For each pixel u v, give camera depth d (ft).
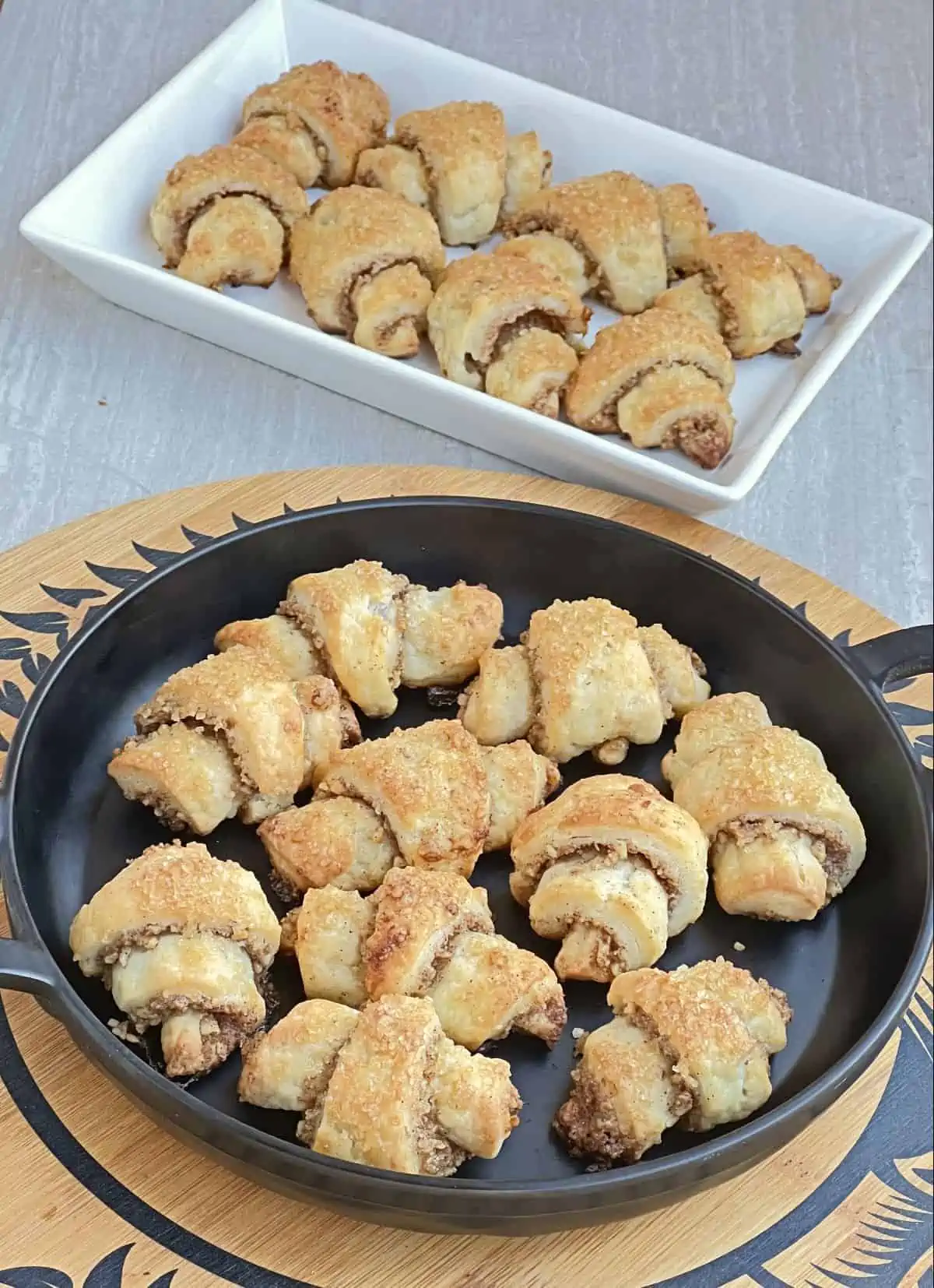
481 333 2.33
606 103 2.85
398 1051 1.66
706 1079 1.72
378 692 2.00
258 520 2.20
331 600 2.00
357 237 2.38
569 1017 1.84
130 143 2.51
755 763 1.93
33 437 2.32
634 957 1.84
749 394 2.49
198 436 2.36
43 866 1.86
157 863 1.77
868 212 2.61
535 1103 1.77
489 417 2.28
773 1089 1.81
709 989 1.77
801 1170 1.80
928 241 2.60
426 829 1.86
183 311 2.39
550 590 2.18
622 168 2.69
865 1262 1.75
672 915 1.89
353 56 2.73
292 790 1.92
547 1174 1.72
